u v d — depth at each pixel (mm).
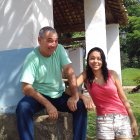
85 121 2752
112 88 2717
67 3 7258
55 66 2803
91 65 2756
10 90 3162
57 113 2641
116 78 2785
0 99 3178
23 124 2582
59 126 2922
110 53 8344
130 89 11547
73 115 2766
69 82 2797
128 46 23359
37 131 2877
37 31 3184
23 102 2617
